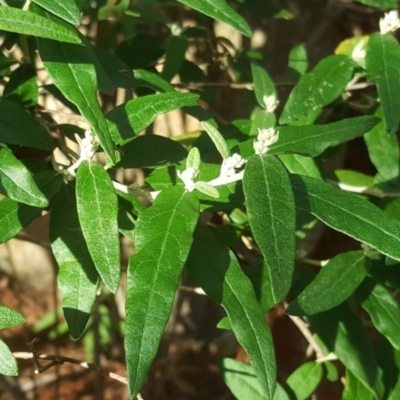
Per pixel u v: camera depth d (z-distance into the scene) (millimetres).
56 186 323
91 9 457
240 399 403
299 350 687
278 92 564
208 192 298
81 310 318
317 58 702
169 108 324
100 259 277
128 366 256
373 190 427
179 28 489
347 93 444
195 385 833
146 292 267
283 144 341
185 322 858
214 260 306
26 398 817
